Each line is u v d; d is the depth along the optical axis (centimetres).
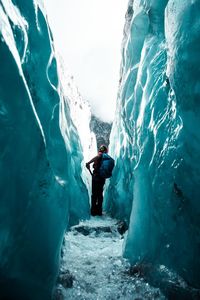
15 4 222
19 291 193
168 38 263
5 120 162
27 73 231
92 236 444
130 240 336
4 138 161
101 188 602
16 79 173
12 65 170
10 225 171
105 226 470
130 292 266
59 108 292
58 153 271
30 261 197
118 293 264
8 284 185
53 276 224
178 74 238
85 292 263
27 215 187
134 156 440
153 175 295
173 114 274
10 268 181
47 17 315
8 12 193
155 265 278
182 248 249
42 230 206
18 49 204
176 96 249
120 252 366
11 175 169
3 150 162
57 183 235
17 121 172
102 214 622
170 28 256
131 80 481
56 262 231
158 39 368
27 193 184
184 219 246
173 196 259
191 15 228
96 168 601
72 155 573
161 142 286
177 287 245
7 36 172
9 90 168
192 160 233
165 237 271
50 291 222
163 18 364
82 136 824
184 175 242
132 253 325
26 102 181
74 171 566
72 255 353
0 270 173
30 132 184
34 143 188
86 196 593
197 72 218
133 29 470
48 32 286
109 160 600
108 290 268
